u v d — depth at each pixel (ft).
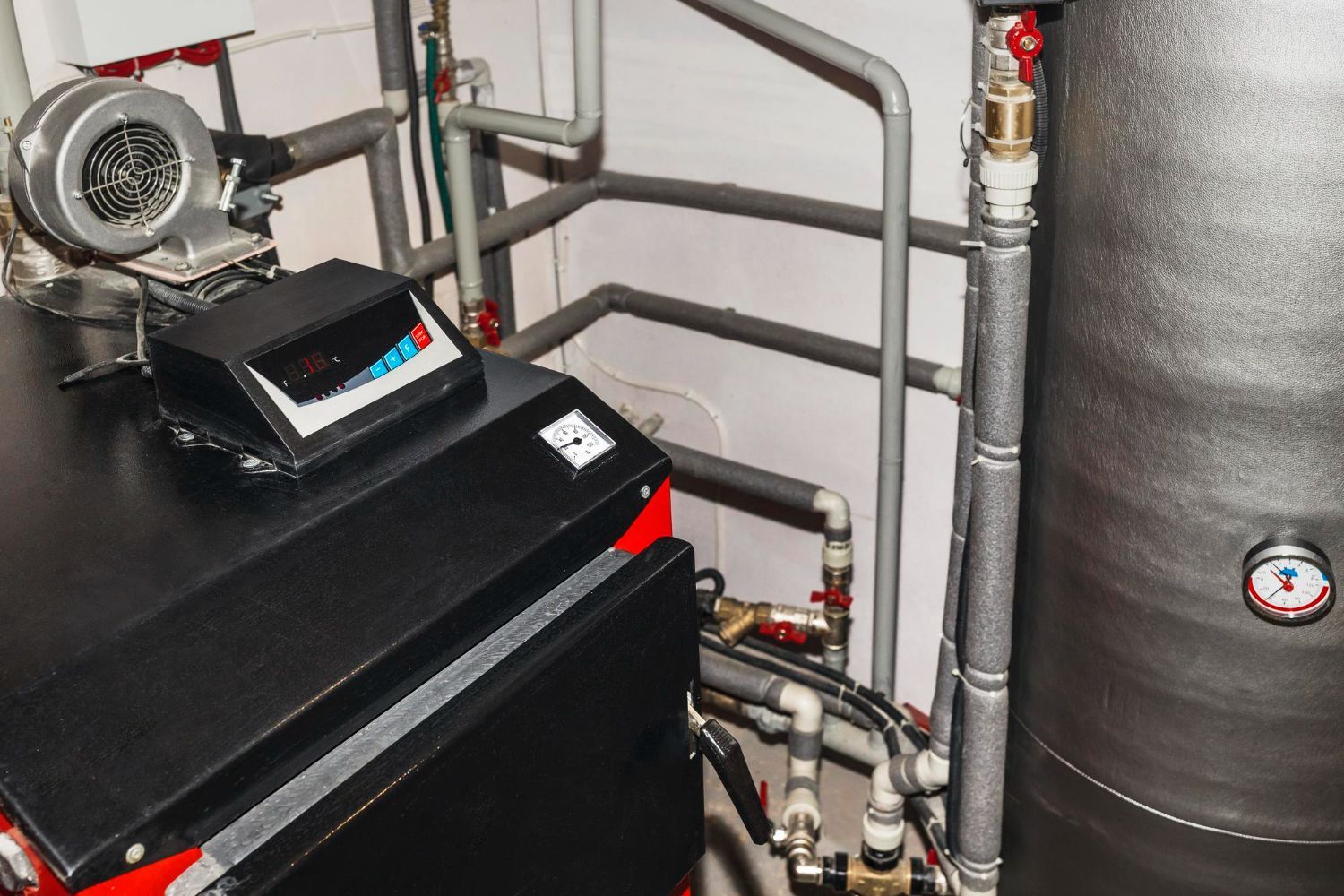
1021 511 4.53
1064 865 5.00
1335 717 4.01
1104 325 3.81
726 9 5.28
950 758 5.16
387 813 2.20
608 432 2.97
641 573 2.76
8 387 3.09
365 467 2.67
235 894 1.98
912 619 6.86
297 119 5.56
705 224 6.58
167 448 2.77
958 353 5.91
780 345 6.41
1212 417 3.67
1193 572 3.94
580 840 2.76
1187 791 4.38
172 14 4.66
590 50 5.22
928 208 5.69
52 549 2.42
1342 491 3.64
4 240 3.70
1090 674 4.42
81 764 2.01
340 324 2.81
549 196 6.53
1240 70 3.22
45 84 4.56
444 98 6.03
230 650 2.24
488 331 6.19
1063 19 3.61
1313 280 3.37
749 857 6.49
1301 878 4.41
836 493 6.16
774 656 6.19
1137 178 3.53
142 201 3.29
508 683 2.41
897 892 5.59
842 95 5.75
